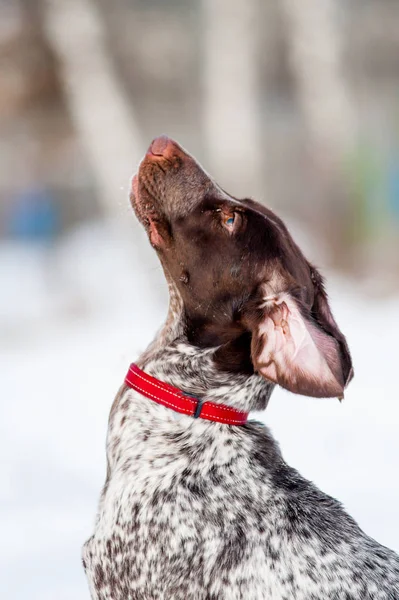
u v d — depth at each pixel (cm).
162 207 646
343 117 2678
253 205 645
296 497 600
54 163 3416
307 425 1255
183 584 573
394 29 3169
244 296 604
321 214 2644
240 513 586
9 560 850
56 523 940
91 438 1246
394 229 2784
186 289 628
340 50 3036
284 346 555
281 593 563
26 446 1214
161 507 584
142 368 634
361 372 1562
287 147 3331
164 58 3219
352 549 584
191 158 656
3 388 1584
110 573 594
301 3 2653
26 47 2848
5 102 2934
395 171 2961
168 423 611
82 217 3741
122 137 2711
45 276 2691
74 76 2711
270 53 3164
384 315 2072
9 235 3759
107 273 2552
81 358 1795
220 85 2583
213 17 2583
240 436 616
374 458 1098
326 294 624
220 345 621
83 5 2711
